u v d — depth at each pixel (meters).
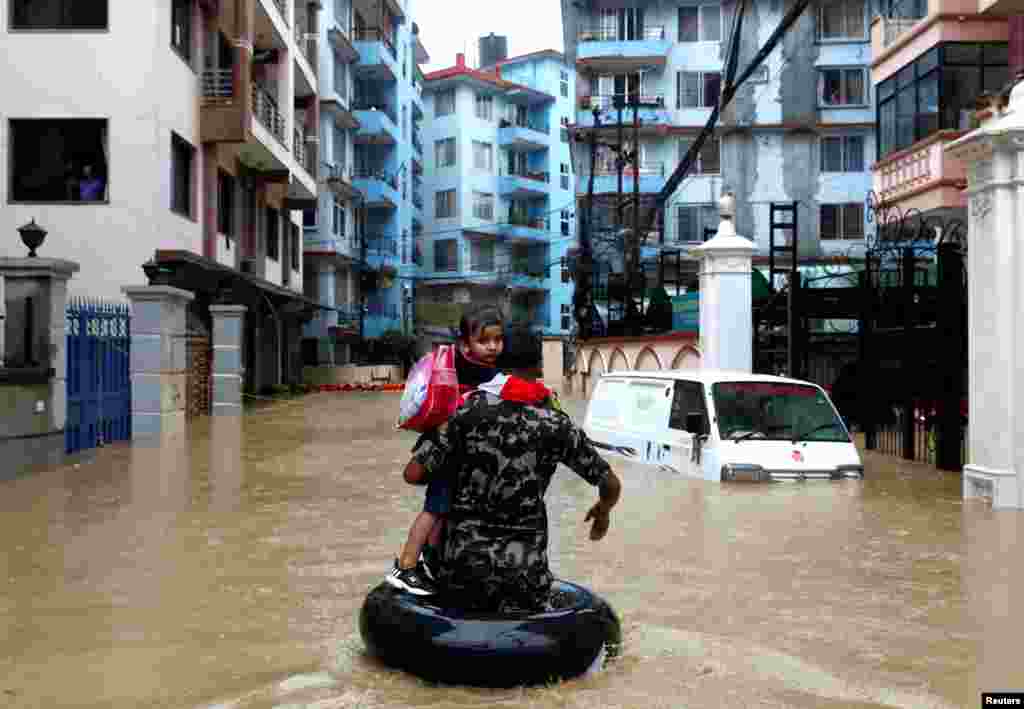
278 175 29.23
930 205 19.83
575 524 8.15
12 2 19.44
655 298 24.31
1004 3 18.80
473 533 4.31
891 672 4.33
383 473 11.88
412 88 58.62
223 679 4.25
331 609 5.44
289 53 30.64
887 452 13.64
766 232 36.94
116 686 4.16
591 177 34.59
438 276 62.41
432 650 4.07
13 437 11.76
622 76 39.59
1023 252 8.96
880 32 23.02
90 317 15.25
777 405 11.00
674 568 6.46
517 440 4.29
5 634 4.97
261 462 13.14
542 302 65.50
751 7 37.44
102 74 19.44
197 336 22.30
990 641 4.82
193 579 6.19
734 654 4.59
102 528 8.09
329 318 46.34
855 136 36.78
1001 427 8.97
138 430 16.84
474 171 62.50
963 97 20.05
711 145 38.38
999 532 7.75
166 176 20.27
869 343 14.25
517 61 67.00
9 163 19.34
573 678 4.18
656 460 11.80
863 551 7.03
